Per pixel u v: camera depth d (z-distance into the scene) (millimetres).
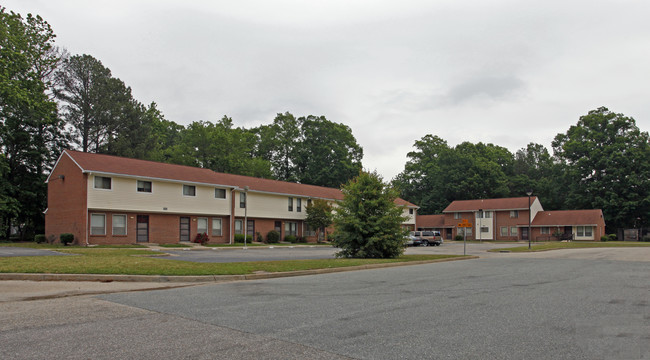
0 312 8078
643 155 63438
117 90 51969
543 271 16469
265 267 15844
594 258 24703
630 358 5387
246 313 8094
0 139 41188
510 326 7094
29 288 10992
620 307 8719
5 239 44156
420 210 82188
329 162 75750
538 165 92188
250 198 43250
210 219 39406
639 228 66062
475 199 74562
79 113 49219
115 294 10305
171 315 7895
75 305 8836
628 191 63906
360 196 24234
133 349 5730
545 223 62438
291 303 9164
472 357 5441
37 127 45312
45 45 35938
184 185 37250
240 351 5676
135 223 34031
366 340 6234
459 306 8867
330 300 9555
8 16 31828
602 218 62219
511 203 65562
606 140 68562
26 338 6242
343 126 79812
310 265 17000
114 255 19766
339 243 24078
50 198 35031
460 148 86312
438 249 38562
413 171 88625
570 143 71062
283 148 78625
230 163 58656
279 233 46031
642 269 17250
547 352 5645
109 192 32250
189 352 5617
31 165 44375
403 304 9078
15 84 32000
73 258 17031
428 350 5746
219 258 21641
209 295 10219
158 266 14852
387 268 18094
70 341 6094
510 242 59844
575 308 8633
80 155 33188
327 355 5527
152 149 54844
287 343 6066
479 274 15289
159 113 72812
